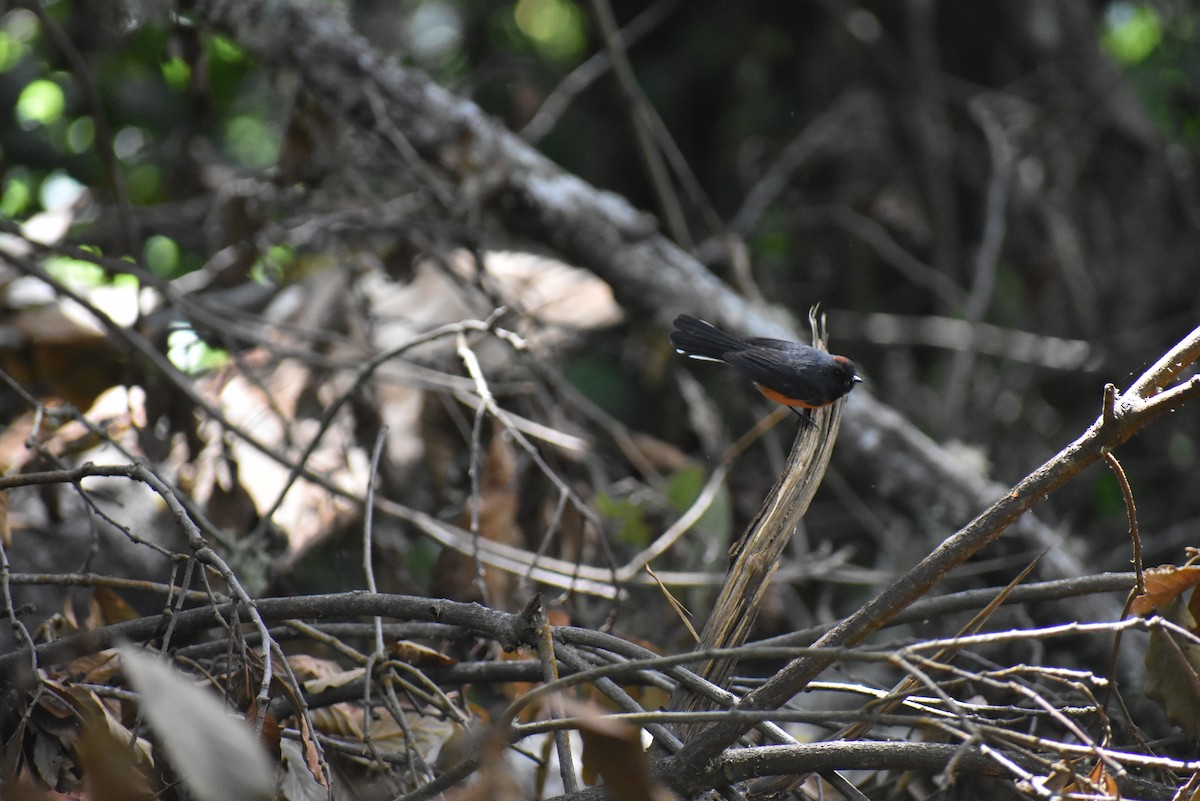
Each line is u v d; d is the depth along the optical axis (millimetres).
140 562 8188
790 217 14500
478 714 6125
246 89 14672
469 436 8859
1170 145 14992
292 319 10555
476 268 10078
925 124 14695
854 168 14695
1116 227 14219
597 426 11609
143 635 5176
